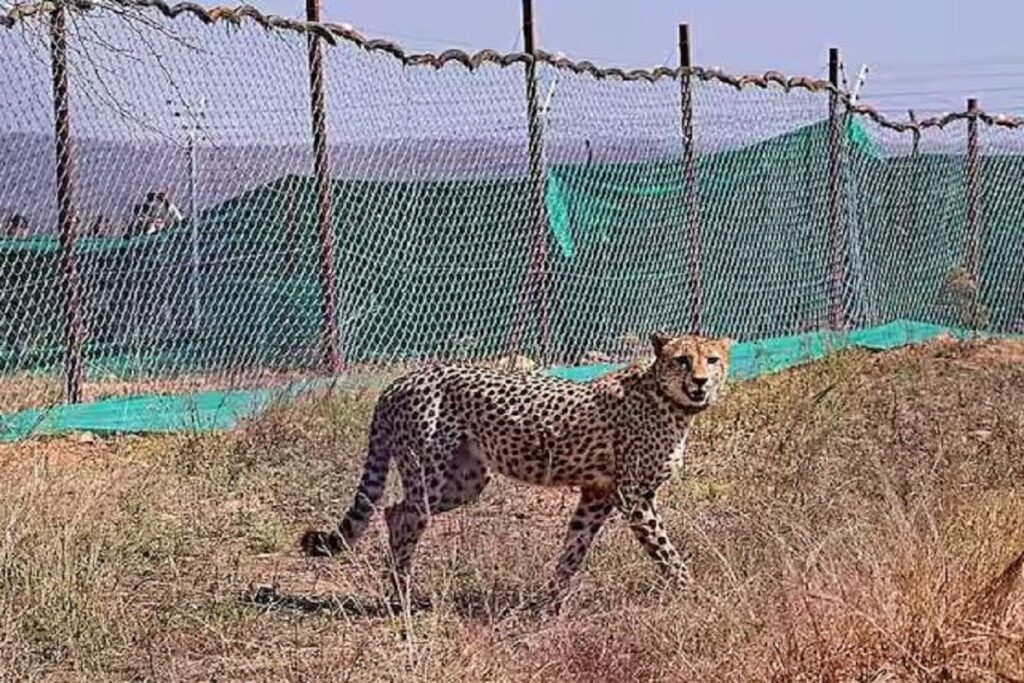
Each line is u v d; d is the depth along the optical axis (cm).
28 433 1644
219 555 1343
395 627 1138
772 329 2619
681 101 2388
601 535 1335
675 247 2447
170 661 1055
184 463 1672
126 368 2020
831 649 935
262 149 1977
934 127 2894
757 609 1016
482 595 1204
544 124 2188
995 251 3078
